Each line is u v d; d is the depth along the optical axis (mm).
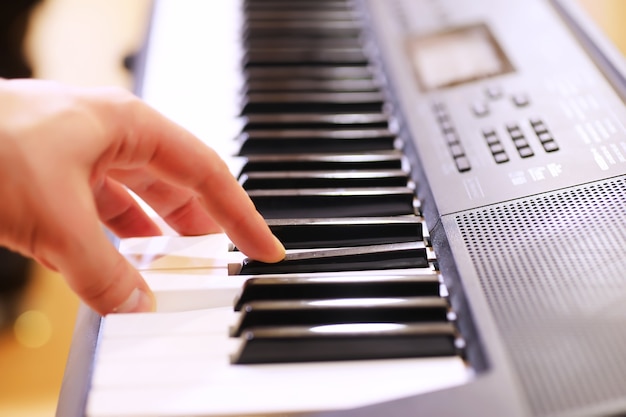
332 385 450
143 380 451
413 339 462
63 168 439
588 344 442
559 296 461
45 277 1045
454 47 631
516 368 438
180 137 484
